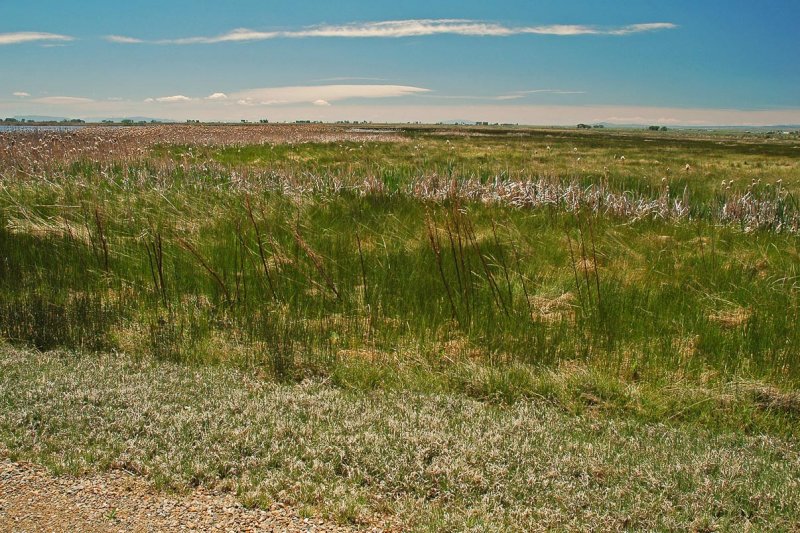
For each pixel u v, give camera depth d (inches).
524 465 143.6
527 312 266.2
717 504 131.8
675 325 254.7
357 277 310.0
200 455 142.4
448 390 197.8
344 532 120.1
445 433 158.1
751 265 342.3
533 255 359.6
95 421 156.4
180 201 459.8
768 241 414.9
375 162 922.1
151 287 296.5
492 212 466.0
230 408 168.7
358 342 240.1
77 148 833.5
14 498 126.3
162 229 382.3
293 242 358.6
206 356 220.2
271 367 211.3
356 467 140.9
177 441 148.6
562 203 495.5
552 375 204.5
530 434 161.8
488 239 377.7
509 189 517.0
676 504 132.4
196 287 299.3
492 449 149.2
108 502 126.3
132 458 141.0
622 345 236.1
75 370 192.4
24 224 375.9
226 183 550.3
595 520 124.7
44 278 305.3
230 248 347.9
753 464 150.3
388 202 490.0
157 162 661.9
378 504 128.6
